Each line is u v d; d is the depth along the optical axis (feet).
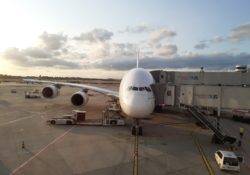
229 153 56.34
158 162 57.41
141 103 72.64
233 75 122.62
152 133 84.79
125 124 96.68
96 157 59.26
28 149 63.72
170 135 83.05
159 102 87.20
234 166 53.21
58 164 54.08
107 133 82.53
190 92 88.02
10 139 72.64
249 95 87.56
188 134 85.25
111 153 62.49
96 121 100.48
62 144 68.90
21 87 329.72
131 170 51.98
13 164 53.31
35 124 93.25
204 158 61.46
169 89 88.02
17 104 147.84
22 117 106.22
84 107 138.62
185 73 122.01
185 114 121.90
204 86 88.33
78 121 99.35
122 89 81.56
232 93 88.38
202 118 81.20
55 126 91.09
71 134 80.18
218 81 123.34
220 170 54.03
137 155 61.57
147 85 78.33
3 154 59.57
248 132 92.12
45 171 50.11
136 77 80.43
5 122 95.50
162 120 107.45
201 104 88.69
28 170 50.31
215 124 93.15
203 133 87.20
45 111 122.93
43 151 62.49
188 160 59.62
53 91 130.72
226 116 124.36
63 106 141.79
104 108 135.74
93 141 72.74
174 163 57.21
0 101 160.97
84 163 55.16
